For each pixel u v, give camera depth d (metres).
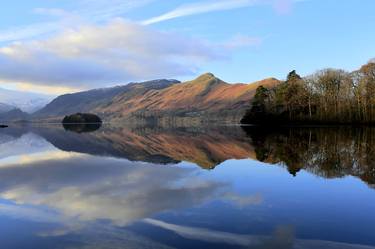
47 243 10.84
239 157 32.94
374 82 96.69
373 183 19.42
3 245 10.72
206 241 10.80
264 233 11.49
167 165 28.20
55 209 14.66
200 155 35.34
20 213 14.10
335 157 30.11
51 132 100.31
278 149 38.25
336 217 13.18
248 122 127.00
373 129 76.31
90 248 10.42
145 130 115.19
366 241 10.79
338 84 103.31
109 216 13.55
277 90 114.00
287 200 15.87
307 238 11.03
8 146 48.69
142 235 11.41
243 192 17.61
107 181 21.06
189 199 16.17
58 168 26.83
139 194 17.34
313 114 106.69
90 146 48.25
